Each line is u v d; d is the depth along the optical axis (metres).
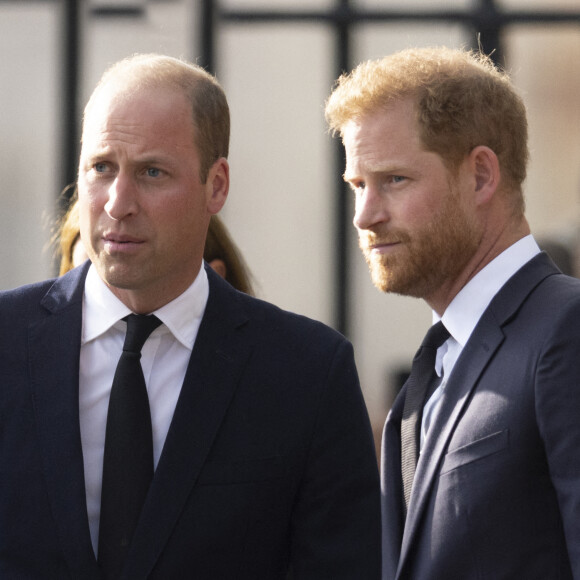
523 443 7.84
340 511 8.34
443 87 8.41
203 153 7.93
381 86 8.47
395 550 8.70
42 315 8.20
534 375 7.87
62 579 7.63
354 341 21.78
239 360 8.25
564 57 21.58
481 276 8.57
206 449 7.93
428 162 8.40
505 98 8.70
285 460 8.12
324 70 21.77
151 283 7.83
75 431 7.77
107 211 7.59
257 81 21.77
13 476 7.76
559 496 7.61
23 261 21.80
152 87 7.74
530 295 8.32
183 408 7.98
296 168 21.83
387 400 21.62
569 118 21.52
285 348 8.41
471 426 8.07
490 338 8.29
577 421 7.58
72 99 21.75
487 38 21.58
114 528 7.68
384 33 21.73
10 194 21.75
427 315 21.75
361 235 8.70
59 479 7.69
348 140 8.66
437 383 8.82
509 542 7.83
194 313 8.23
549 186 21.42
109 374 8.01
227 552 7.86
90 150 7.70
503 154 8.64
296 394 8.26
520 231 8.73
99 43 21.73
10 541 7.71
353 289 21.83
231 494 7.91
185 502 7.80
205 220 8.13
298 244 21.88
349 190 21.80
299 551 8.32
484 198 8.54
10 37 21.69
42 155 21.81
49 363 7.97
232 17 21.72
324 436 8.27
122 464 7.75
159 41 21.73
